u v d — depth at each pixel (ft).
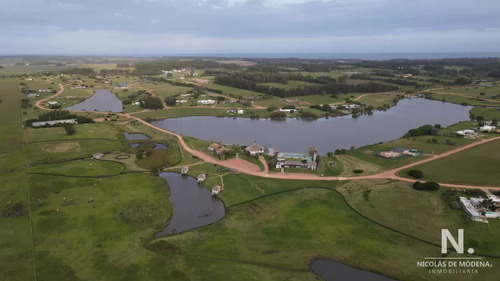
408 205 281.33
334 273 204.85
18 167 373.61
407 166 377.30
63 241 230.68
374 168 375.04
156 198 305.53
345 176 353.72
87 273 198.29
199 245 231.50
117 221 260.42
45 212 270.46
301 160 401.90
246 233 248.52
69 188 320.09
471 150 431.43
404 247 227.81
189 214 281.33
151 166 392.68
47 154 420.77
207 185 338.13
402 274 202.18
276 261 214.69
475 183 322.75
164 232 253.03
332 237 241.35
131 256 216.33
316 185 331.77
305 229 252.42
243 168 380.58
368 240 236.84
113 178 349.82
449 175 346.13
